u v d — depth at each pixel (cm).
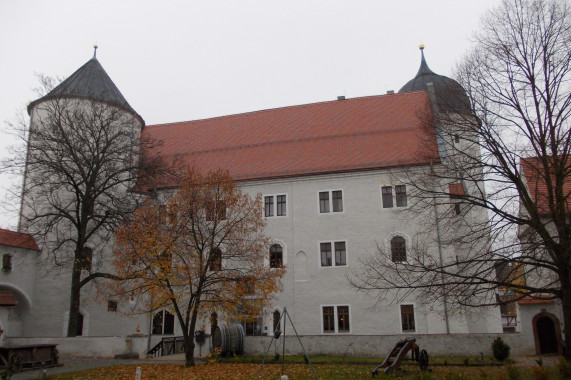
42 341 2642
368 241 3098
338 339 2414
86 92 3559
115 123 3428
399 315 2911
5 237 3098
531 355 2245
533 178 1923
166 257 2211
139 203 2886
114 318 3281
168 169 3170
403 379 1577
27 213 3378
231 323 2745
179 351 3003
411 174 2469
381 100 3881
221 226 2628
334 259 3136
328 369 1966
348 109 3894
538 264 1792
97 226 2920
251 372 1928
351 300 3022
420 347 2348
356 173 3244
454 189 2836
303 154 3550
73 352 2612
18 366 2002
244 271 2567
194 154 3909
